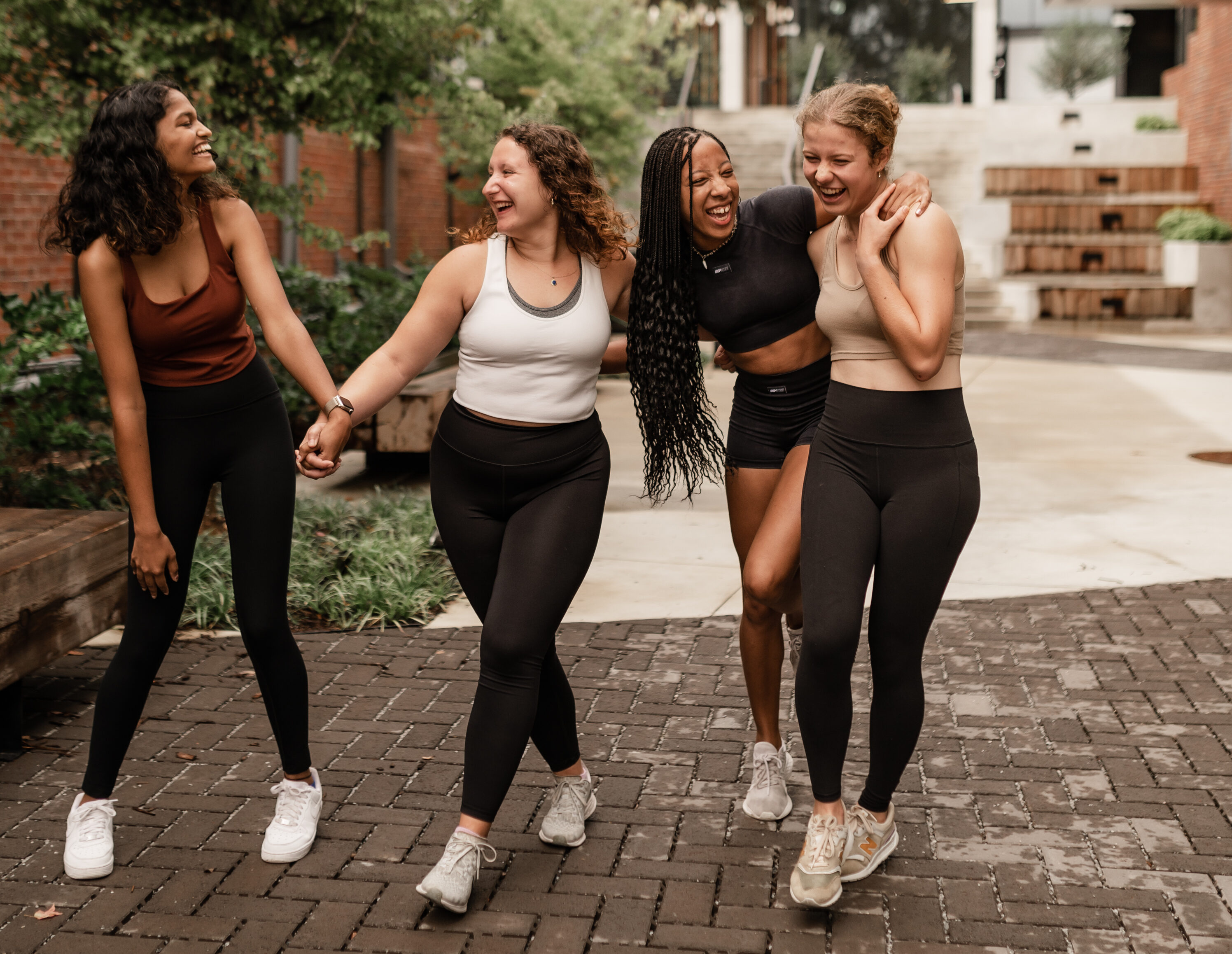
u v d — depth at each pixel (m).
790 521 3.11
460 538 3.04
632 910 2.91
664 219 3.03
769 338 3.18
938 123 21.33
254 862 3.14
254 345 3.13
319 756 3.78
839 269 2.83
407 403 7.24
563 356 2.91
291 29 6.80
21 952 2.73
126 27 6.25
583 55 14.21
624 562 5.98
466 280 2.91
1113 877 3.03
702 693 4.29
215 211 2.97
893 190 2.72
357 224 13.86
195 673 4.49
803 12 24.70
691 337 3.14
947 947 2.74
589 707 4.17
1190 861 3.11
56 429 5.97
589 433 3.02
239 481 3.05
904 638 2.88
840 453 2.85
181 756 3.77
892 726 2.92
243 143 6.49
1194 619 5.01
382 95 7.35
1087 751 3.77
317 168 12.81
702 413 3.20
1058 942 2.75
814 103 2.76
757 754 3.40
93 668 4.57
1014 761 3.71
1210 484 7.45
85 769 3.71
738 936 2.79
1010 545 6.16
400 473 8.20
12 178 8.16
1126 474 7.77
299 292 8.26
